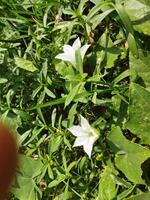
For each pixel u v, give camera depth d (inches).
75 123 7.7
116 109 7.1
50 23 7.9
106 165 7.1
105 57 7.4
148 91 6.6
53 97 7.4
